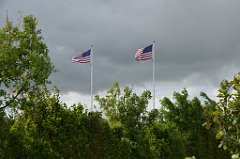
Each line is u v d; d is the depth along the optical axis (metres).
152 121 38.09
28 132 22.73
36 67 24.66
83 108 25.09
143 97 38.28
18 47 25.25
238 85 4.57
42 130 23.14
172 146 35.34
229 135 4.55
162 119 43.72
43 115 23.62
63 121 23.70
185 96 43.31
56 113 23.69
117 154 26.95
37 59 24.62
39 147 22.16
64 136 23.33
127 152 27.89
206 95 42.28
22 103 23.75
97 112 25.75
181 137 38.56
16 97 24.28
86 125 24.91
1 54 24.19
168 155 34.66
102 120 26.38
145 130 35.31
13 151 21.80
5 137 21.92
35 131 22.81
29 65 24.89
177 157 35.47
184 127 42.81
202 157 41.66
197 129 42.16
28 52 25.28
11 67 24.33
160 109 43.78
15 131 22.11
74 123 24.09
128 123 37.50
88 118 25.16
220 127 4.60
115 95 38.41
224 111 4.59
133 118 37.81
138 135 30.19
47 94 24.12
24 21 25.77
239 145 4.47
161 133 35.41
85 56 38.06
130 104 37.97
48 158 22.20
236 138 4.52
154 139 34.34
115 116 38.06
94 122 25.33
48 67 25.33
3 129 22.23
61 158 22.66
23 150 21.94
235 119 4.53
